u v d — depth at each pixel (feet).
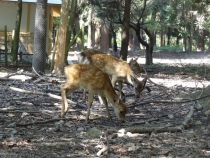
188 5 127.54
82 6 102.42
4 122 28.96
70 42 71.92
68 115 31.60
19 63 74.18
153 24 137.90
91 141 24.89
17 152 22.25
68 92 30.83
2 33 79.71
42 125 28.40
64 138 25.43
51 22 81.15
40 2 58.23
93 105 36.52
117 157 21.80
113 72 39.91
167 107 37.01
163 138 26.00
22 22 80.74
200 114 33.53
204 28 161.99
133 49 173.47
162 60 125.59
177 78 66.90
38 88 43.52
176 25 155.94
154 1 114.52
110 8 86.12
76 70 30.19
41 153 22.20
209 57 134.62
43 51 58.65
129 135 26.20
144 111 35.14
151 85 52.13
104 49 131.95
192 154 22.85
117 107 29.94
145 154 22.50
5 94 39.73
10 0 76.69
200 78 67.62
